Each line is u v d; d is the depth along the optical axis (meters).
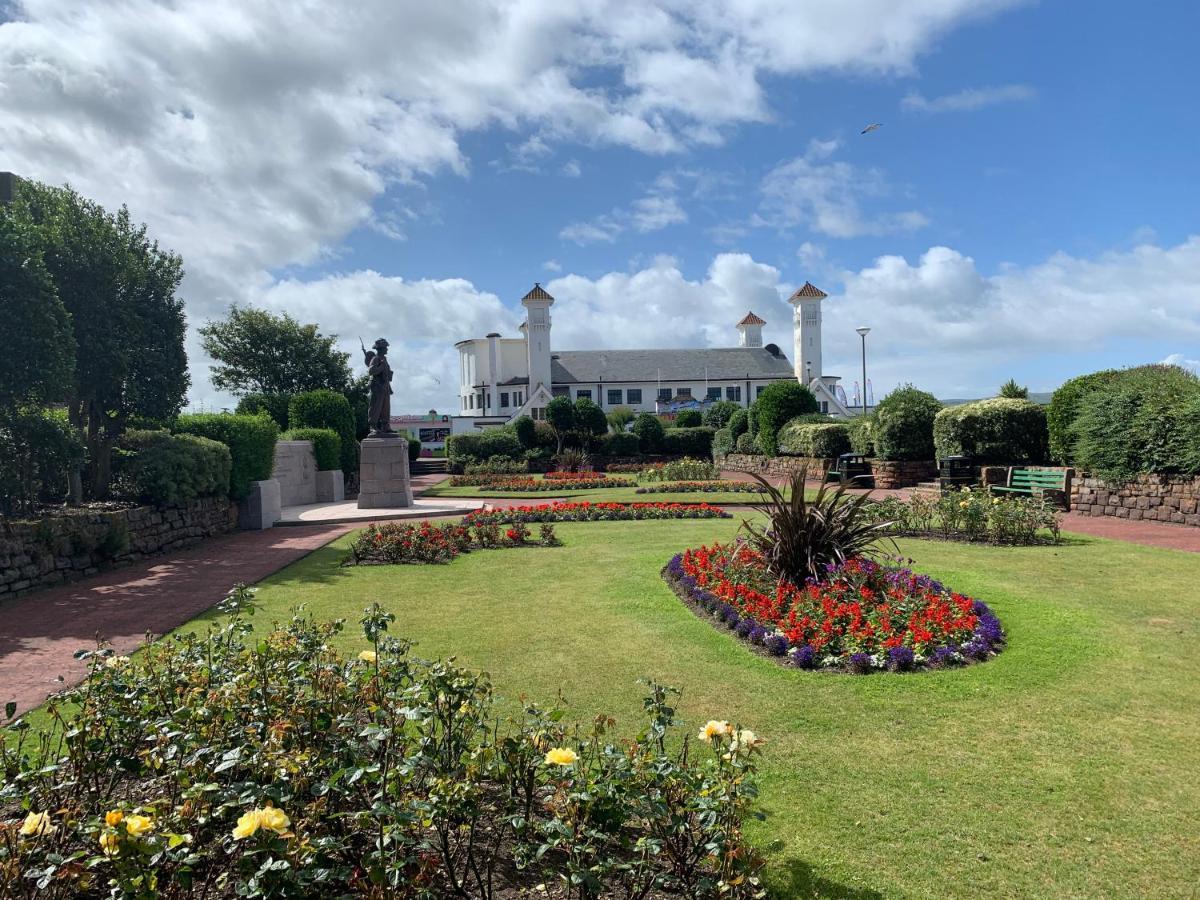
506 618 6.62
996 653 5.29
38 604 7.75
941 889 2.66
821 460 23.28
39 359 9.45
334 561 10.22
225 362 38.22
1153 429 11.98
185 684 3.17
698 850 2.50
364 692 3.01
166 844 2.02
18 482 9.80
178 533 12.12
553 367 62.19
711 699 4.52
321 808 2.28
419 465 38.56
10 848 2.07
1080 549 9.46
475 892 2.51
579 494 21.42
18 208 10.82
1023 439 17.08
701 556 7.93
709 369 63.09
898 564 7.21
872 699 4.47
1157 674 4.80
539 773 2.71
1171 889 2.65
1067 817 3.14
